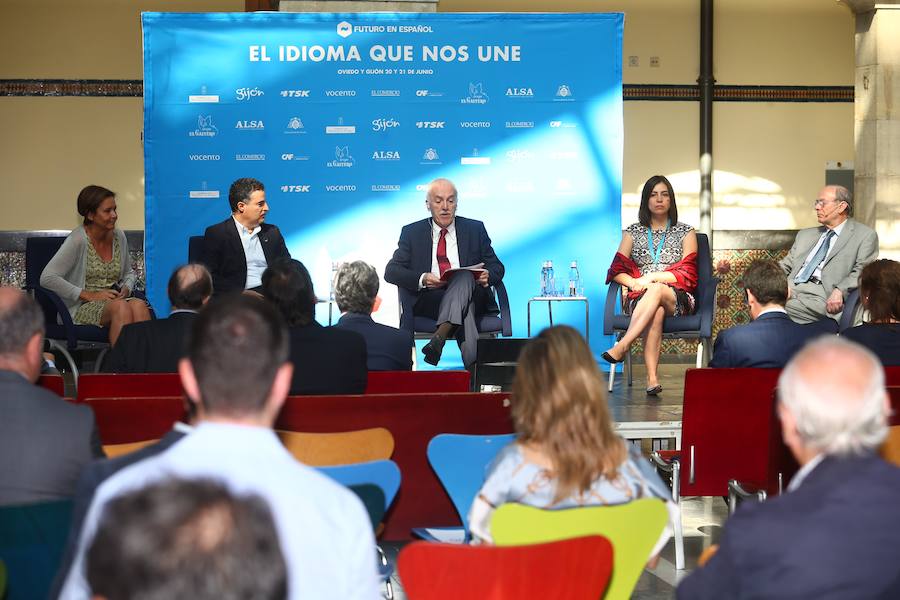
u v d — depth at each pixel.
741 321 11.50
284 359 1.81
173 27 8.11
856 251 6.97
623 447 2.61
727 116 11.46
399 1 8.41
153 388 4.01
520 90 8.29
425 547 2.13
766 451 4.29
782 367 4.34
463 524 3.36
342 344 3.95
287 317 3.91
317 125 8.23
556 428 2.55
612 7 11.30
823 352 1.96
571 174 8.33
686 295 6.81
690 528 5.46
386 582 3.75
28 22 10.62
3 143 10.62
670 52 11.38
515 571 2.15
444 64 8.27
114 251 7.32
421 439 3.63
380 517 2.71
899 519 1.82
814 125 11.55
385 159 8.27
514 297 8.31
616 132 8.33
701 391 4.21
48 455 2.42
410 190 8.29
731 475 4.29
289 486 1.66
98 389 3.97
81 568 1.59
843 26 11.52
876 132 8.79
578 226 8.33
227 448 1.70
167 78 8.11
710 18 11.29
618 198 8.33
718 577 1.85
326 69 8.22
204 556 0.83
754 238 11.48
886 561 1.80
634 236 7.09
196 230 8.12
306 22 8.20
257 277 7.00
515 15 8.26
